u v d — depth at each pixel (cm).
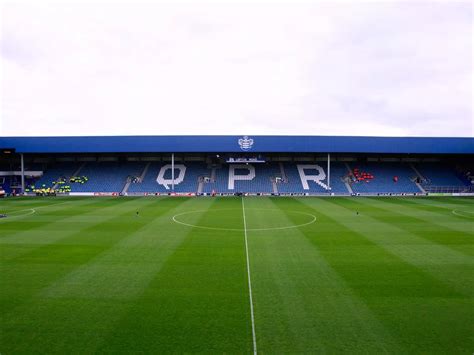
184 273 1351
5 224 2381
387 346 834
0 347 830
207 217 2712
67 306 1052
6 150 4869
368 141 4847
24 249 1703
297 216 2772
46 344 842
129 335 884
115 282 1252
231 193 4819
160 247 1750
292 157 5653
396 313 1008
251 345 837
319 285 1225
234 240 1908
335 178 5188
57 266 1434
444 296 1131
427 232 2127
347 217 2720
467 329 916
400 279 1287
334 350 816
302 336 879
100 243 1828
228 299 1103
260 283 1243
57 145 4850
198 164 5538
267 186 5006
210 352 807
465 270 1393
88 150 4866
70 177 5169
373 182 5078
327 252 1659
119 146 4866
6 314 1002
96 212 2980
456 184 5072
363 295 1138
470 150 4825
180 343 845
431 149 4831
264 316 988
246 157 5441
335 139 4850
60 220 2553
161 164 5522
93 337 874
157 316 988
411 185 5022
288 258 1560
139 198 4297
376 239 1931
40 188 4938
